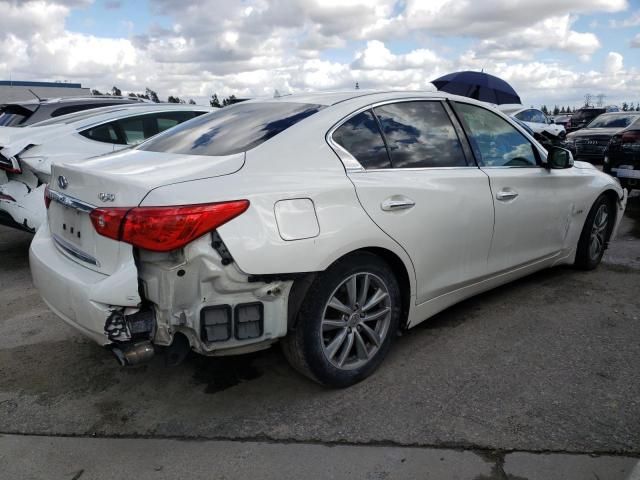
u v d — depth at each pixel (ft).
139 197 7.72
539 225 13.29
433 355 10.85
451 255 11.00
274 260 8.06
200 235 7.61
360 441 8.14
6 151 16.39
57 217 9.65
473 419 8.63
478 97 38.58
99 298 7.75
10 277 16.53
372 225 9.27
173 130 11.39
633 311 12.98
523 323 12.33
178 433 8.47
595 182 15.33
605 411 8.78
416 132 10.87
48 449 8.12
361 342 9.71
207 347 8.12
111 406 9.29
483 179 11.53
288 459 7.79
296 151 9.11
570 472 7.35
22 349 11.46
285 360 10.79
